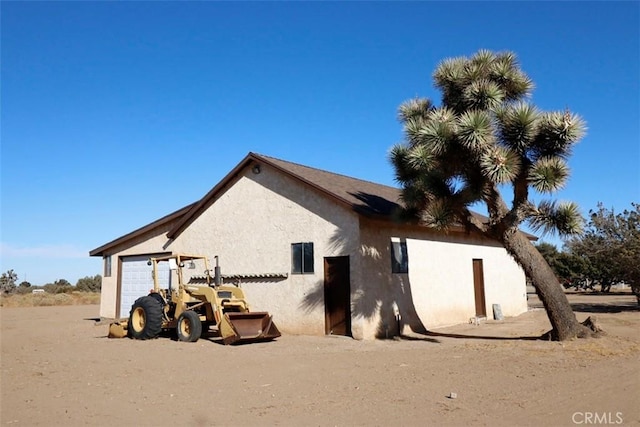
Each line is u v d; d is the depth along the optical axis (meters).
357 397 8.27
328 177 19.67
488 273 23.28
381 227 16.83
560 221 13.32
